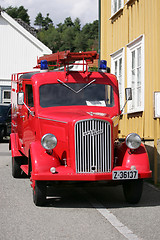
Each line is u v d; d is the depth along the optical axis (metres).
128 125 13.68
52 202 7.62
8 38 33.66
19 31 33.78
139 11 12.76
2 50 33.59
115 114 8.29
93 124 6.95
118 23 15.14
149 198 7.91
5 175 10.78
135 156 7.18
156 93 9.12
